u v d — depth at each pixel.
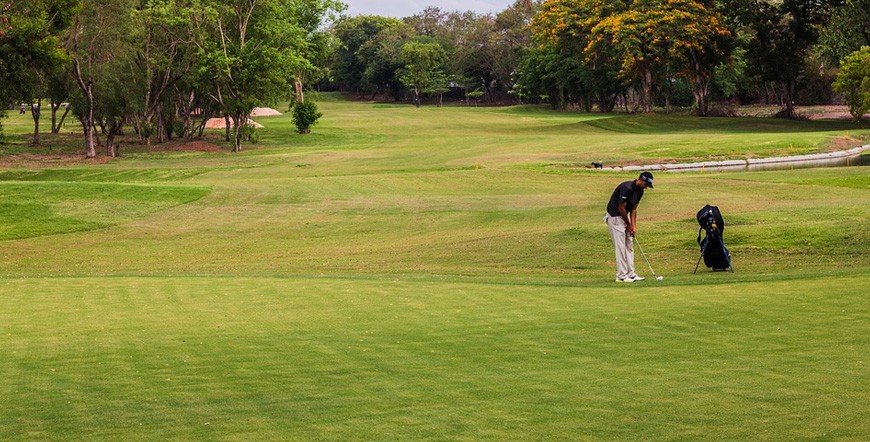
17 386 7.75
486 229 24.50
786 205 23.58
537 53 123.19
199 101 82.94
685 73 84.38
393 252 21.47
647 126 75.44
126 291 13.94
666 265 16.94
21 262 22.59
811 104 106.44
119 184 34.62
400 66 152.50
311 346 9.09
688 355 8.05
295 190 34.97
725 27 78.88
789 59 82.19
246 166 51.59
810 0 78.62
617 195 13.73
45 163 56.62
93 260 22.73
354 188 35.66
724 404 6.48
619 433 5.97
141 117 74.06
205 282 14.92
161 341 9.55
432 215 28.05
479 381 7.47
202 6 63.53
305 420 6.55
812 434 5.73
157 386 7.64
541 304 11.31
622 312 10.39
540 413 6.50
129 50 61.28
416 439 6.02
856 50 71.19
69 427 6.54
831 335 8.53
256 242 25.25
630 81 93.38
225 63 62.44
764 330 8.93
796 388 6.77
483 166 44.66
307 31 82.62
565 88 120.12
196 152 64.50
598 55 88.12
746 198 26.73
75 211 30.48
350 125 90.81
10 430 6.49
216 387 7.55
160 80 70.31
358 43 159.88
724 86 101.44
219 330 10.13
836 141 53.31
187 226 28.41
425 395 7.11
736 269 15.65
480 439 5.98
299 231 26.83
